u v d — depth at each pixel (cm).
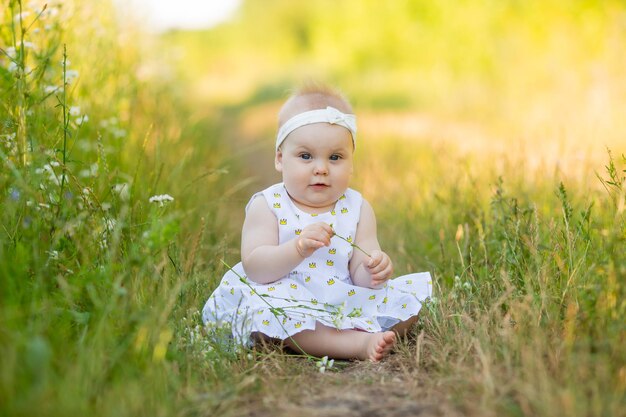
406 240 427
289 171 299
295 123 297
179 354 242
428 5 1468
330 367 260
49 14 366
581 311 245
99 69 481
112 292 240
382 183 575
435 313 292
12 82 316
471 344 244
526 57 1019
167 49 810
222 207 493
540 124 745
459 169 485
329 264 294
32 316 223
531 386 203
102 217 290
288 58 3133
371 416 206
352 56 1783
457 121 932
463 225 383
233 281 302
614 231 269
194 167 542
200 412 208
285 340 278
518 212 320
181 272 292
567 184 400
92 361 204
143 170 421
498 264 304
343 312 283
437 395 221
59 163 282
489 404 204
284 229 298
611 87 763
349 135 302
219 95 1928
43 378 186
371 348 266
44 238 271
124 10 673
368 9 1792
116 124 453
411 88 1346
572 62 930
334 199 302
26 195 270
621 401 202
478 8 1184
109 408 192
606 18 935
